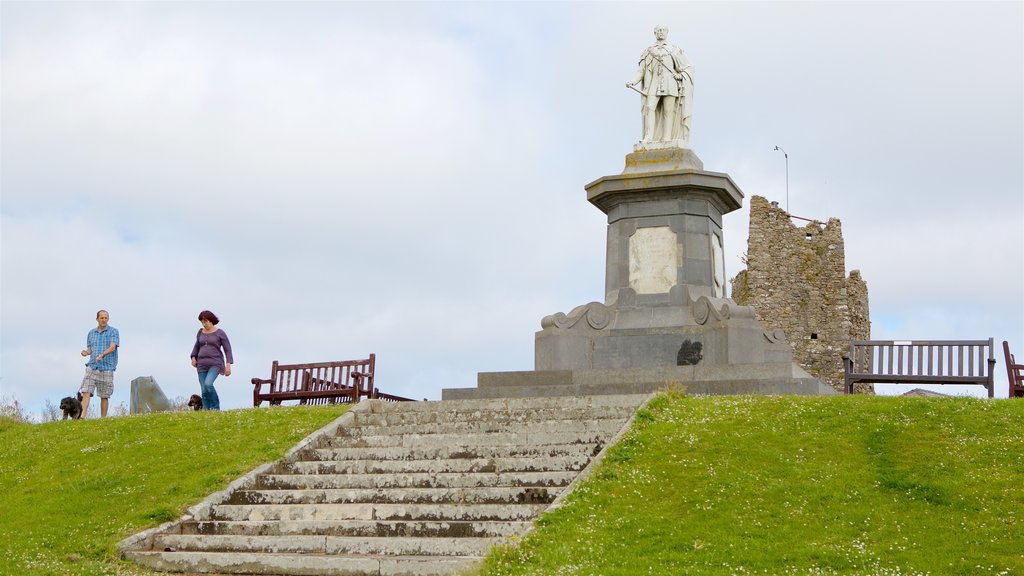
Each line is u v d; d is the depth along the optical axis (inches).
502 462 689.0
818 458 636.1
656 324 976.9
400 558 582.9
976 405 703.7
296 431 796.6
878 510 569.3
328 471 724.7
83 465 778.8
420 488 672.4
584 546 550.9
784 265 2234.3
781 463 629.9
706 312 959.0
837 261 2230.6
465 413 812.0
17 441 853.2
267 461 740.0
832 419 689.6
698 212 1010.1
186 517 667.4
